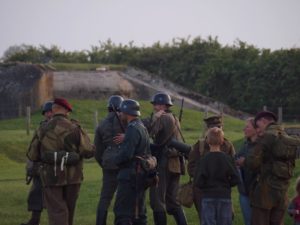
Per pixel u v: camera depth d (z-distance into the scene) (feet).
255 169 41.27
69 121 45.57
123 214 43.98
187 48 286.05
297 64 224.33
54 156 44.47
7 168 108.06
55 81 216.95
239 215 54.08
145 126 48.39
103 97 222.69
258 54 254.68
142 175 43.73
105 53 307.99
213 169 40.88
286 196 41.78
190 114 188.55
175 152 47.93
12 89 204.33
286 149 40.96
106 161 47.60
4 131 147.64
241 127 174.91
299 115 203.10
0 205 65.72
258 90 231.50
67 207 45.60
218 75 249.55
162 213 47.50
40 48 320.50
